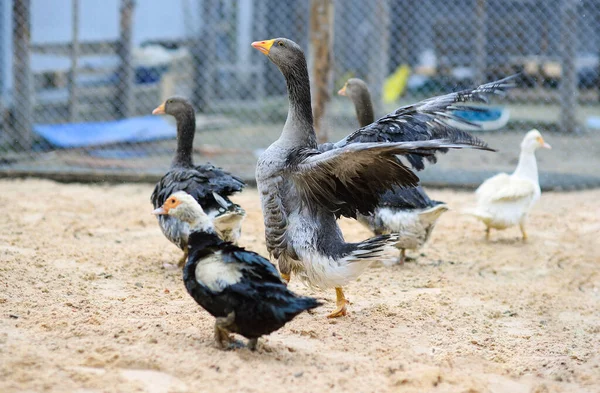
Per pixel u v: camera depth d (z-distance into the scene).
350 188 4.94
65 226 6.11
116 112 9.17
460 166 7.67
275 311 4.57
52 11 9.55
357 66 11.38
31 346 4.65
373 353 4.80
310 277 5.01
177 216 4.71
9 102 8.57
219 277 4.61
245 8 10.98
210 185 5.46
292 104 5.12
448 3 11.28
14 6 7.68
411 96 11.58
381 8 8.38
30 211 6.34
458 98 5.28
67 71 9.55
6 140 7.98
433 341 4.95
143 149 8.06
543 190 7.22
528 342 5.01
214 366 4.58
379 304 5.25
